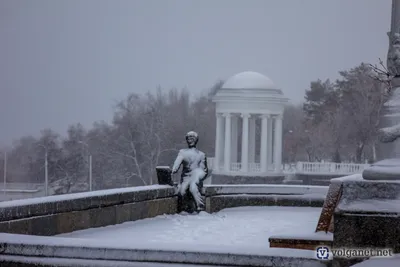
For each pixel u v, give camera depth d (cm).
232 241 1945
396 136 1184
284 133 12188
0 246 1109
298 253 1021
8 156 11881
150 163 10656
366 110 10625
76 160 10894
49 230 1914
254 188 2847
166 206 2567
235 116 8519
